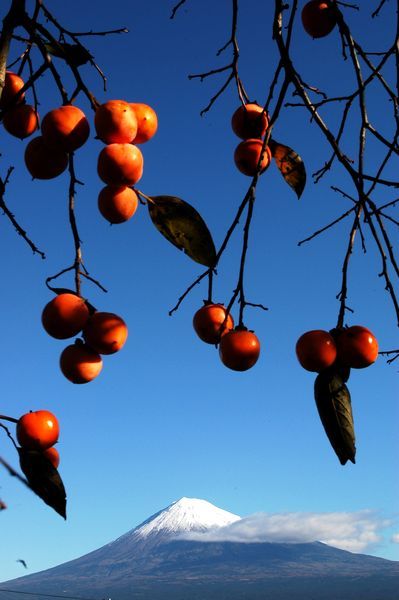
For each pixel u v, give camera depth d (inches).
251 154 62.4
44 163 55.5
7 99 58.5
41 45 56.0
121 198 56.6
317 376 56.8
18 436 54.5
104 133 55.1
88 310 56.9
